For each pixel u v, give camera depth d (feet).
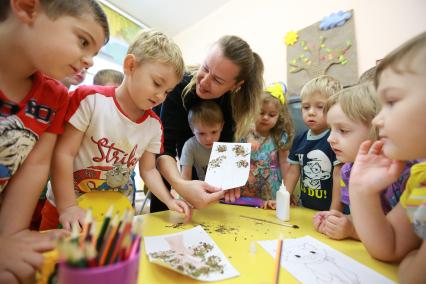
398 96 1.21
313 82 3.96
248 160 2.76
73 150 2.23
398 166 1.58
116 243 0.83
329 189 3.50
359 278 1.37
